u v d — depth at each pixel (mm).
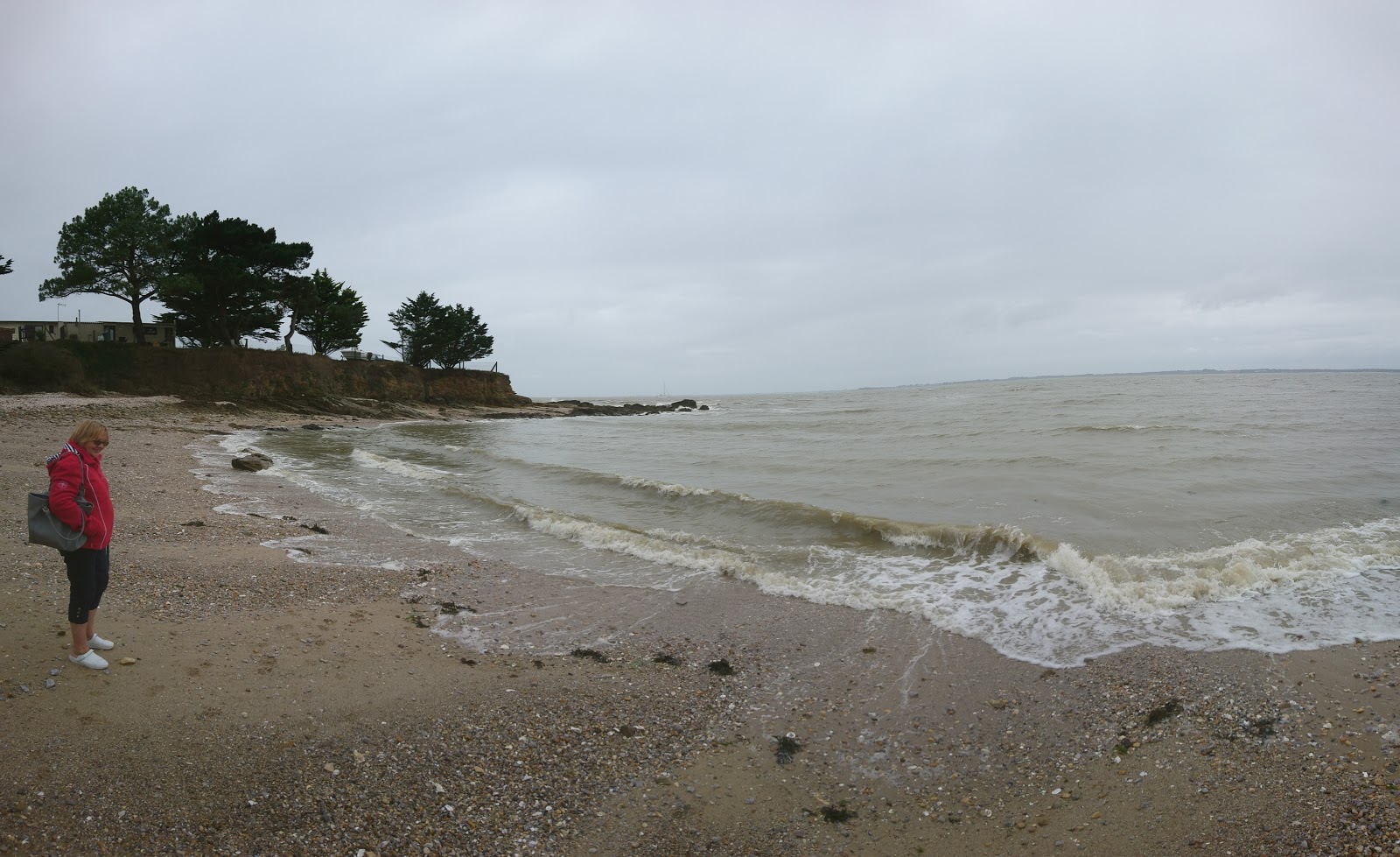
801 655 6879
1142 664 6270
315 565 9250
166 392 40594
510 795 4453
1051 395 70188
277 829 3873
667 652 6961
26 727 4379
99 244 40000
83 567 5059
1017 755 5031
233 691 5293
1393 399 45031
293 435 34250
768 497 15258
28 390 35312
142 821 3770
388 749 4793
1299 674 5906
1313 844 3797
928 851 4070
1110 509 12602
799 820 4359
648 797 4547
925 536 11000
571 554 10789
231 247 45438
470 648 6871
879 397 109812
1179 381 128000
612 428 46469
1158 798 4395
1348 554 9227
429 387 63406
